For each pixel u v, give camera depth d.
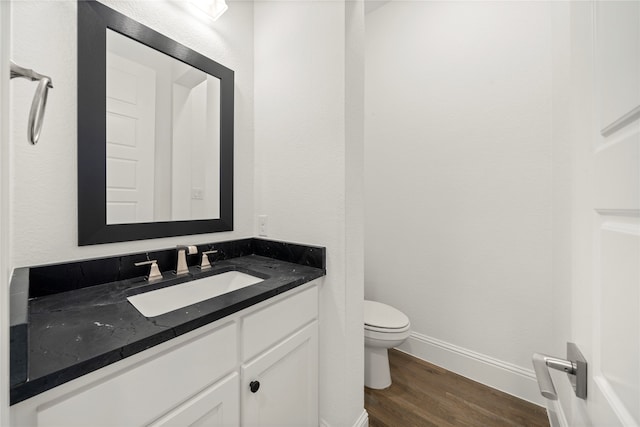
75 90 0.93
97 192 0.98
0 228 0.31
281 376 1.02
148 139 1.13
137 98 1.09
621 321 0.40
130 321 0.69
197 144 1.30
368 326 1.55
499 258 1.62
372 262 2.19
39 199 0.86
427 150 1.90
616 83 0.42
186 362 0.70
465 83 1.73
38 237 0.86
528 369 1.53
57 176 0.90
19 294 0.61
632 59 0.38
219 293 1.21
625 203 0.39
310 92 1.29
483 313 1.68
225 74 1.40
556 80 1.40
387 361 1.64
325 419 1.25
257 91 1.55
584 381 0.53
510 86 1.58
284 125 1.41
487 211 1.66
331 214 1.23
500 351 1.62
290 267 1.27
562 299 1.30
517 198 1.56
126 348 0.57
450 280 1.80
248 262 1.37
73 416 0.52
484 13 1.67
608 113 0.45
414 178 1.96
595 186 0.50
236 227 1.49
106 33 1.00
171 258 1.19
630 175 0.38
